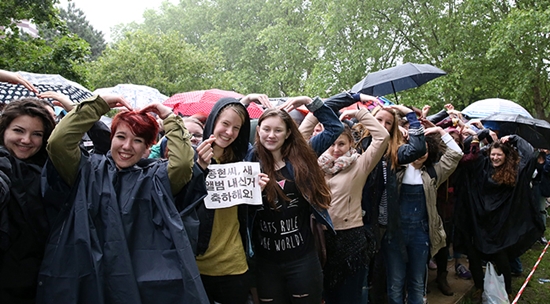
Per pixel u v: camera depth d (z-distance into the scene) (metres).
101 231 1.78
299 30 21.42
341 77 16.73
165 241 1.85
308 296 2.43
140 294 1.75
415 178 3.40
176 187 1.94
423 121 4.01
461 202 4.16
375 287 3.48
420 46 16.16
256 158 2.51
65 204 1.78
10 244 1.73
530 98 15.93
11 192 1.71
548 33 11.55
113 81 17.67
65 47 8.43
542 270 5.16
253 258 2.70
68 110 2.11
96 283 1.69
